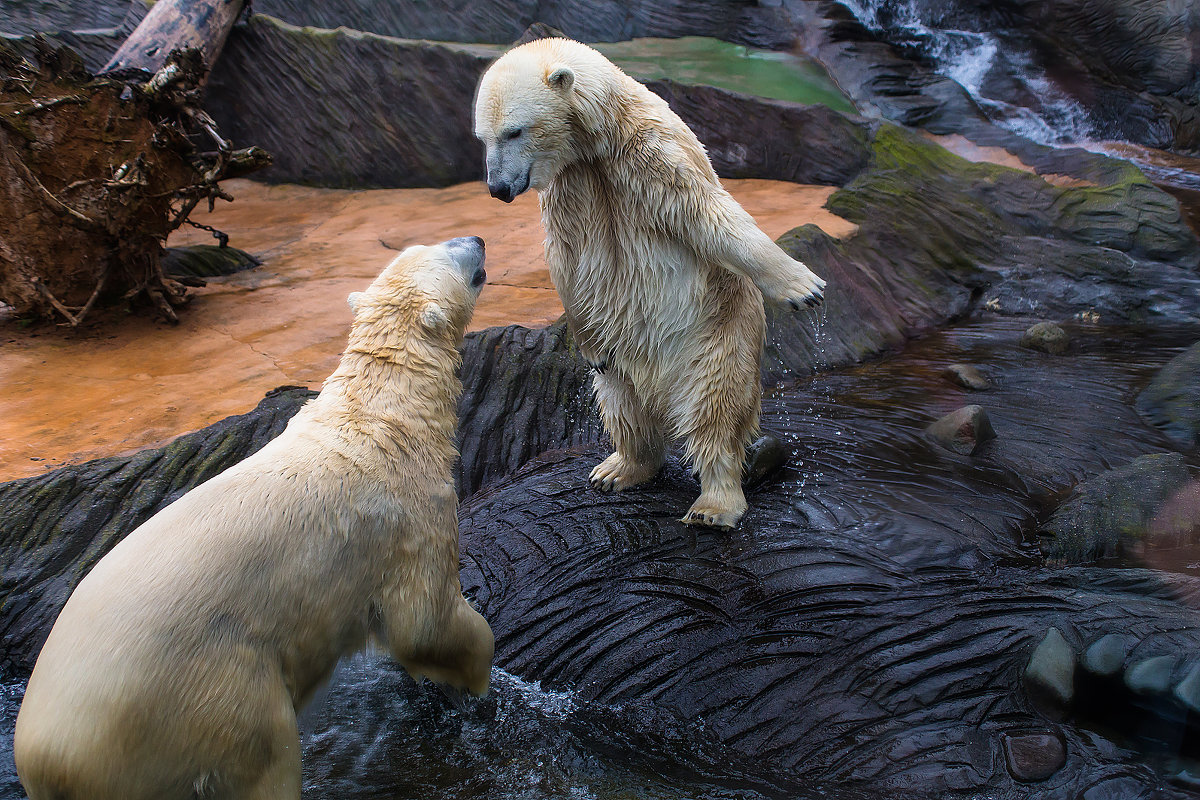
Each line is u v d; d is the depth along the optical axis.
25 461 4.42
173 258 7.45
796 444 5.04
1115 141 11.38
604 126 3.65
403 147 10.36
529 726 3.53
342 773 3.34
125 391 5.23
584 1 12.55
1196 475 4.27
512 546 4.23
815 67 11.98
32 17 11.03
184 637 2.36
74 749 2.22
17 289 6.00
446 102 10.23
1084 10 12.09
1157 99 11.45
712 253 3.73
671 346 3.98
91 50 10.17
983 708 3.23
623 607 3.81
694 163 3.74
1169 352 6.33
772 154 9.55
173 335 6.14
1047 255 7.83
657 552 4.07
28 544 4.12
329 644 2.77
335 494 2.76
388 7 11.81
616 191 3.77
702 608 3.75
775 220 7.86
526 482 4.77
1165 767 2.97
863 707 3.29
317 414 3.00
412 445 3.00
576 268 3.96
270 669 2.54
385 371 3.06
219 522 2.55
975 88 11.89
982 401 5.59
